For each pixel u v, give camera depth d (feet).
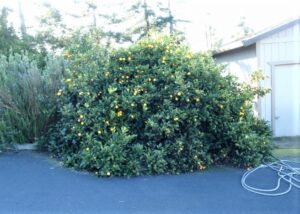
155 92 20.65
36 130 24.79
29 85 24.67
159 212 14.30
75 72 22.86
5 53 41.27
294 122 34.24
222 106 21.30
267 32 33.37
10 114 24.81
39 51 48.14
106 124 20.27
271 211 14.37
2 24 46.98
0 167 20.43
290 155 25.39
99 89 21.35
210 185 17.57
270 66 33.86
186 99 20.27
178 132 20.65
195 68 21.29
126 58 21.93
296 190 16.85
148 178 18.62
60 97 23.41
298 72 33.91
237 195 16.20
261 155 21.18
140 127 20.67
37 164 20.99
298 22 33.45
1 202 15.23
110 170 18.69
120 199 15.66
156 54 22.18
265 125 23.18
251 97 23.50
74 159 20.35
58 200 15.48
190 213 14.21
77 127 20.77
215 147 21.72
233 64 40.06
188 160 20.21
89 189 16.88
